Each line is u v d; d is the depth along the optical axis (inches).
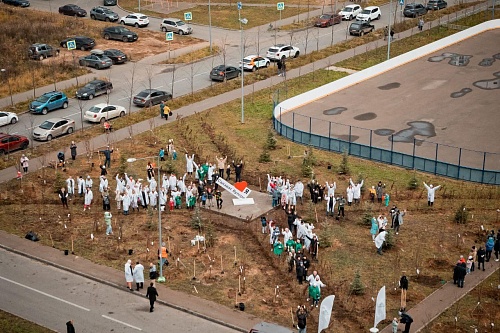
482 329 1806.1
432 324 1822.1
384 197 2469.2
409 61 4033.0
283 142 3016.7
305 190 2608.3
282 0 5123.0
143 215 2418.8
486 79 3750.0
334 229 2317.9
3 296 1950.1
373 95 3526.1
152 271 2006.6
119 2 5059.1
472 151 2886.3
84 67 3786.9
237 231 2314.2
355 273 2017.7
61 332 1803.6
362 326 1822.1
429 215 2410.2
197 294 1963.6
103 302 1936.5
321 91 3484.3
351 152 2906.0
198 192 2517.2
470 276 2048.5
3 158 2812.5
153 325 1836.9
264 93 3528.5
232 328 1825.8
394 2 5128.0
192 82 3567.9
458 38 4399.6
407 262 2126.0
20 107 3292.3
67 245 2207.2
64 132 3041.3
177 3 5054.1
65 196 2438.5
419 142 2982.3
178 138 3021.7
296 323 1829.5
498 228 2319.1
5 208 2433.6
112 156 2837.1
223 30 4495.6
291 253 2076.8
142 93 3326.8
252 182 2662.4
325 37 4382.4
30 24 4234.7
